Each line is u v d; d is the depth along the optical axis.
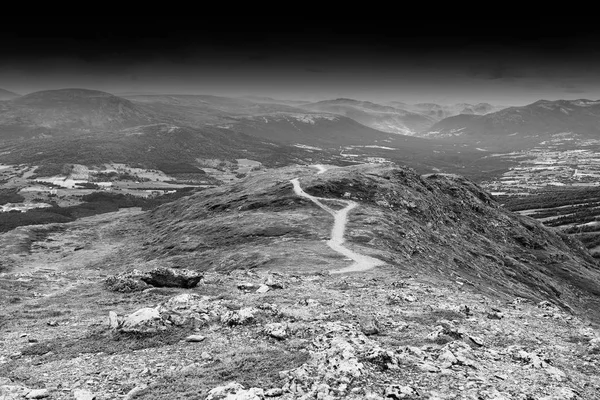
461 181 168.88
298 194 122.81
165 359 20.61
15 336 25.91
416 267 69.25
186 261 82.00
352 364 17.31
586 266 150.38
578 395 16.72
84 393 16.55
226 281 42.59
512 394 16.17
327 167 192.50
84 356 21.62
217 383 17.23
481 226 140.75
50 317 31.17
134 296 36.94
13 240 142.12
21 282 46.47
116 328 24.83
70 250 135.75
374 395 15.12
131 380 18.17
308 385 16.20
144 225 162.12
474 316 31.23
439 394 15.58
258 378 17.48
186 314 26.77
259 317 26.80
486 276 91.31
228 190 158.62
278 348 21.36
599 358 22.53
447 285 48.91
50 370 19.72
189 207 154.50
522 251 134.50
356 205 113.56
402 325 26.28
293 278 45.06
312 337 22.66
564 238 173.25
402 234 91.06
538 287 101.12
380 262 62.00
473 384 16.64
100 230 168.12
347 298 35.00
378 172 144.50
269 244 80.44
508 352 21.88
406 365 18.47
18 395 16.38
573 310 95.00
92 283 45.56
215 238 96.38
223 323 26.05
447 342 22.72
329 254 67.50
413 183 140.12
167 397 16.02
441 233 114.25
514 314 33.16
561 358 22.08
